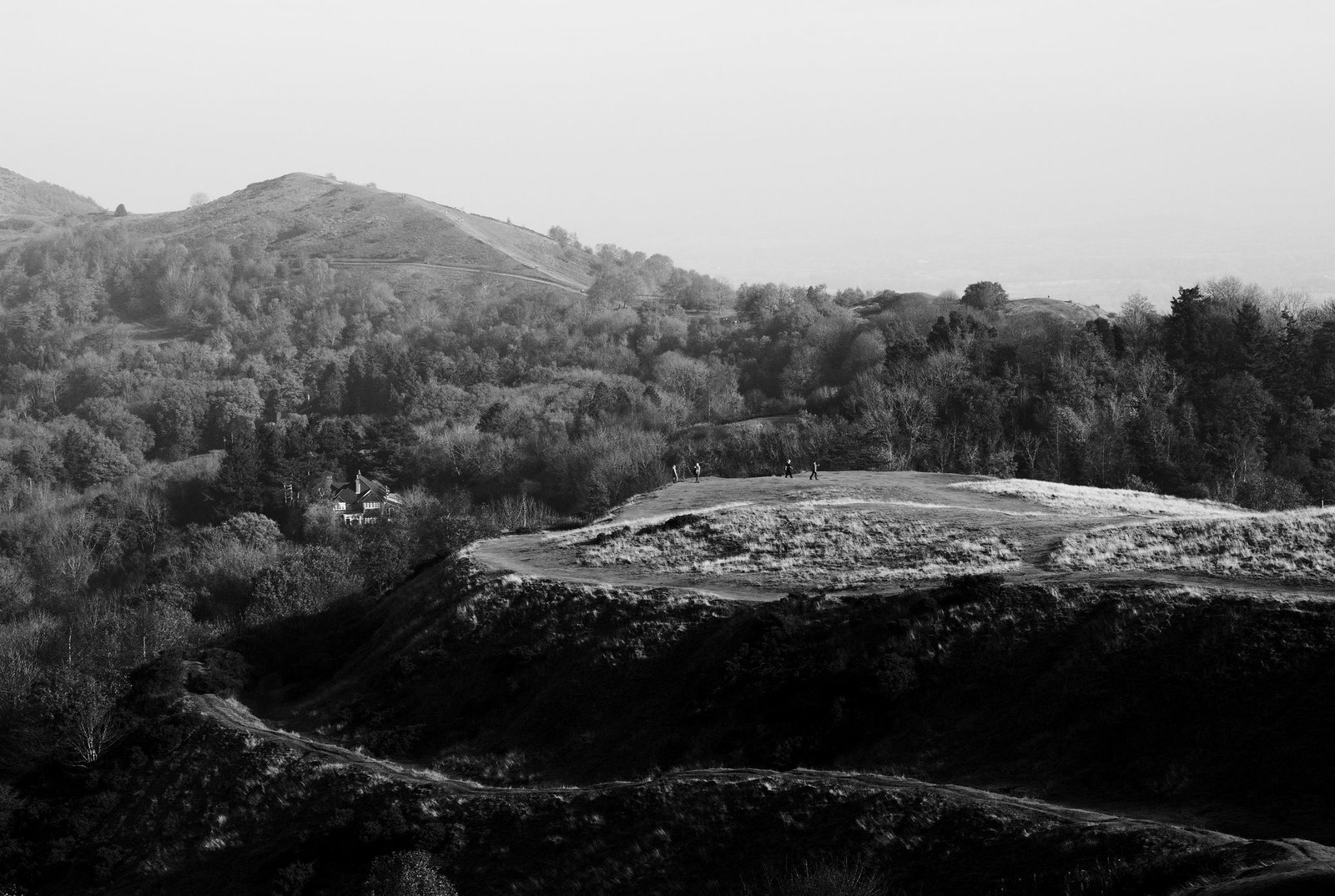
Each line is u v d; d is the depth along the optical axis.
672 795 41.84
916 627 47.53
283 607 93.38
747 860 38.25
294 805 51.50
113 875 52.03
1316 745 35.34
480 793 47.09
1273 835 32.72
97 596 117.50
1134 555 51.78
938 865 34.38
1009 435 128.38
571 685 54.66
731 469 130.50
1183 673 40.03
